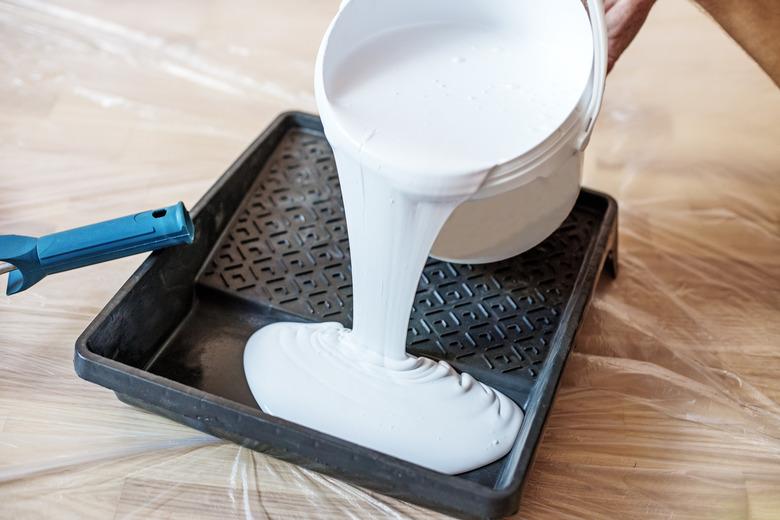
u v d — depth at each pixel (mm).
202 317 985
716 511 874
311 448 767
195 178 1252
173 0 1606
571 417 960
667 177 1292
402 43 893
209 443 909
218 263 1022
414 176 724
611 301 1103
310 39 1547
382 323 856
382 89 825
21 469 869
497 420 861
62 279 1081
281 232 1063
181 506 848
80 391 954
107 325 866
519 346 944
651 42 1565
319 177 1138
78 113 1349
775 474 911
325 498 866
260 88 1426
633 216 1229
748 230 1207
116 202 1203
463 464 830
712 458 925
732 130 1374
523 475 746
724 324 1077
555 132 761
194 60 1469
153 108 1370
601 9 754
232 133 1338
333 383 876
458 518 835
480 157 741
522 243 936
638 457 922
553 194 872
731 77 1487
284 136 1188
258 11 1606
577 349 1037
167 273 944
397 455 830
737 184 1278
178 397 803
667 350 1040
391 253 793
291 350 909
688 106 1424
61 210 1184
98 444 899
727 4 915
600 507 874
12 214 1171
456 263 1028
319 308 979
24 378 964
